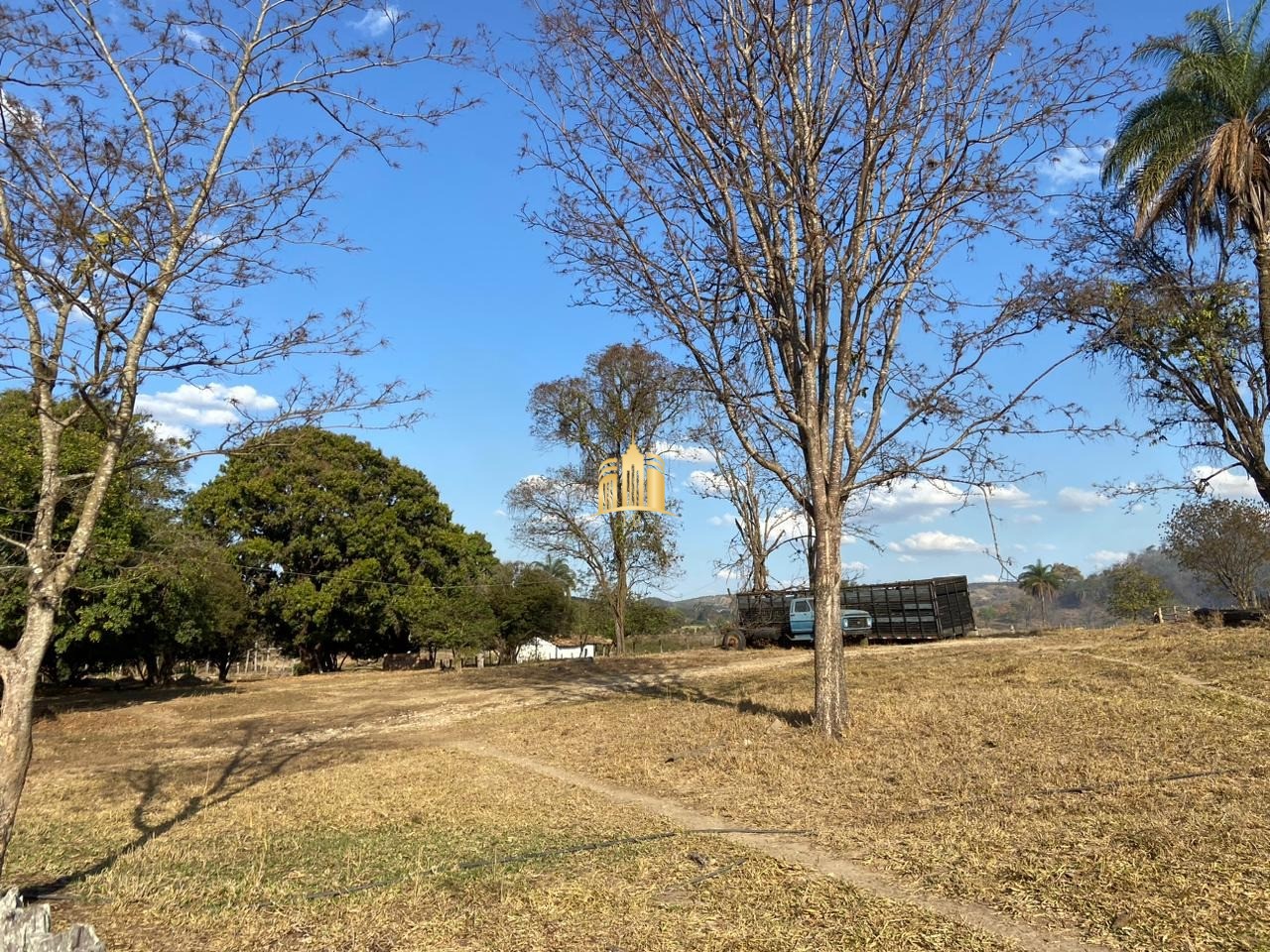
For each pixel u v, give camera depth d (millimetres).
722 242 11586
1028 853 6211
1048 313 11133
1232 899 5047
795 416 11500
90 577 22000
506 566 42000
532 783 10695
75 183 6484
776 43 10383
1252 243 16781
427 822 8758
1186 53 16891
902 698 13188
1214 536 26531
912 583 28234
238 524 39031
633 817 8500
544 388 32281
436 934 5363
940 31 10641
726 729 12594
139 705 25234
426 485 45094
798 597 30500
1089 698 11656
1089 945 4719
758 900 5750
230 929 5605
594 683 24094
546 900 5906
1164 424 18359
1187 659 13992
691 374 12289
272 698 26422
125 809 10617
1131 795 7375
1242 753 8430
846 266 11219
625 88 11328
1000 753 9469
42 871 7562
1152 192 16797
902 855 6520
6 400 12672
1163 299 15227
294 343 7223
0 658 6020
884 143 10797
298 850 7859
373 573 40188
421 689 27156
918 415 11281
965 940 4875
